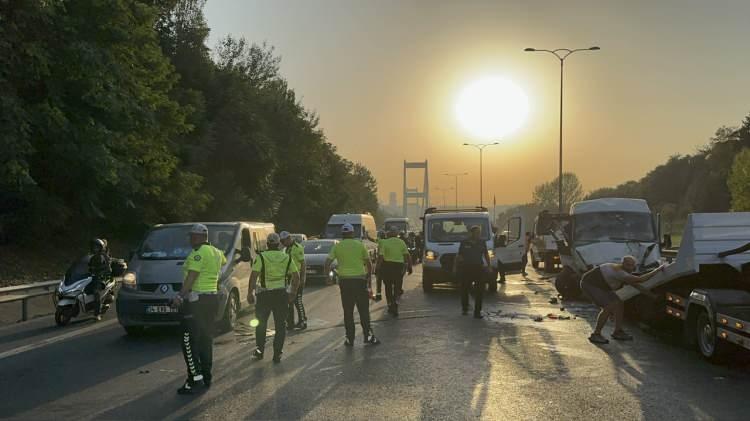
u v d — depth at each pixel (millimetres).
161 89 29031
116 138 22406
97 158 21219
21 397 7664
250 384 8211
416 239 39656
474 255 14484
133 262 12711
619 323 11508
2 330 13203
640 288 11719
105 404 7324
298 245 13008
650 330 12703
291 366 9297
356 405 7172
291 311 12688
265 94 52812
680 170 125688
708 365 9359
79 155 21062
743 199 71812
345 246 11047
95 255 14531
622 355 10094
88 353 10508
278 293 9688
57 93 20703
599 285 11492
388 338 11695
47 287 16031
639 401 7340
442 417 6695
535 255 35906
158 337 12117
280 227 53719
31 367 9406
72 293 13836
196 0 42375
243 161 42188
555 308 16375
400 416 6738
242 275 13625
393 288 15234
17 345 11320
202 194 33562
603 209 19109
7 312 15203
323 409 7020
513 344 11039
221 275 12586
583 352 10344
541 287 22844
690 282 11281
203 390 7918
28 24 19094
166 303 11750
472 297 19188
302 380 8398
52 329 13258
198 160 37375
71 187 24422
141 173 26109
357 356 10000
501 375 8648
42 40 19672
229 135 41312
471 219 21969
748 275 10375
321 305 17094
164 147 28516
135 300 11797
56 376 8797
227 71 44031
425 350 10477
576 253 17969
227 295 12453
